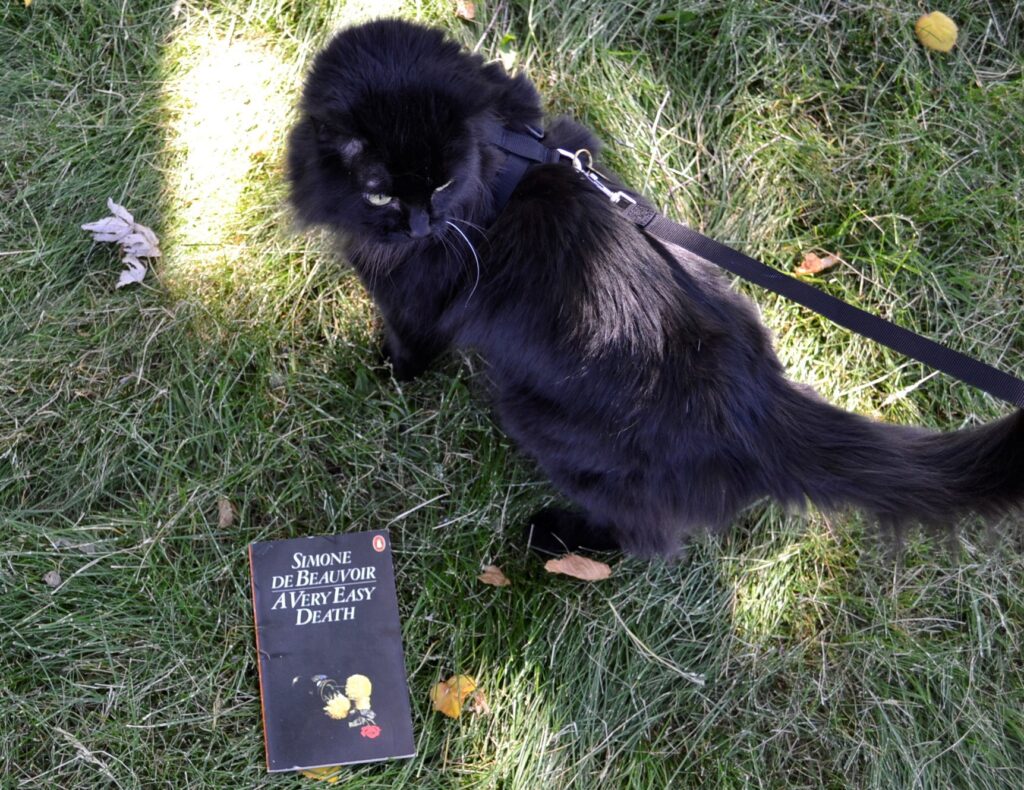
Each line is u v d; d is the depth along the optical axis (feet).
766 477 2.19
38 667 2.47
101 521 2.58
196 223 2.79
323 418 2.72
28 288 2.68
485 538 2.72
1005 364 2.96
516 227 2.13
